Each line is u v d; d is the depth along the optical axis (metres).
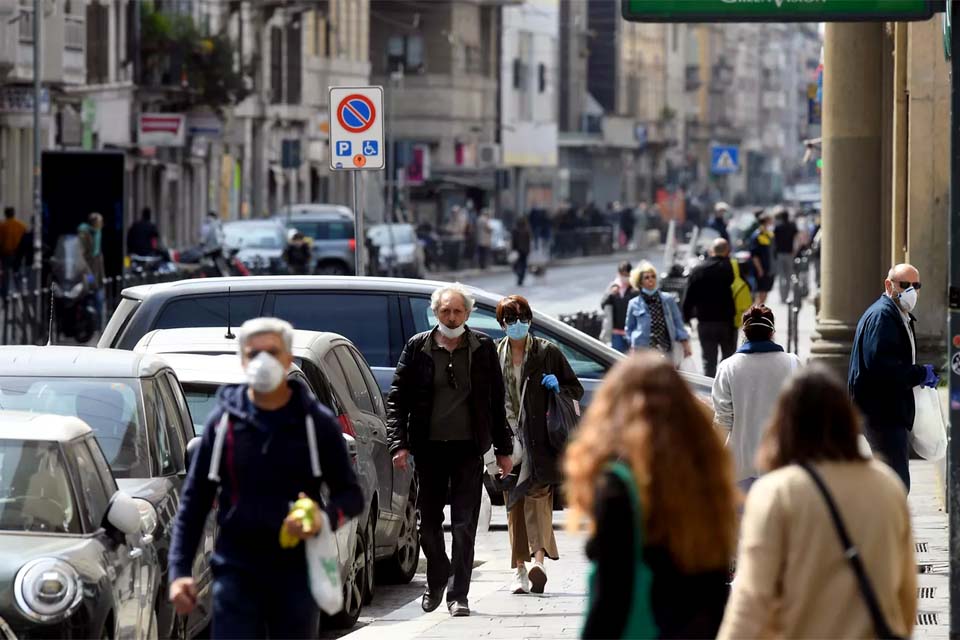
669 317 57.19
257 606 18.41
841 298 53.03
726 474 14.45
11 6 109.44
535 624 28.72
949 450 20.36
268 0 180.62
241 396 18.70
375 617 31.52
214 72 154.75
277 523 18.34
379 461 33.81
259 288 42.09
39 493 23.00
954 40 20.02
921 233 48.97
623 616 14.09
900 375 32.66
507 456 29.75
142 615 23.78
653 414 14.28
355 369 34.94
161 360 28.62
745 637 14.59
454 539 29.47
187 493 18.66
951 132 20.14
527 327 31.36
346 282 42.41
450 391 29.30
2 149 126.75
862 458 15.09
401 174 185.12
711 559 14.41
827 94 53.28
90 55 136.50
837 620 14.73
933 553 34.31
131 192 153.00
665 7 38.00
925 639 26.25
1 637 21.05
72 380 26.98
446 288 29.36
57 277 88.06
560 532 41.16
